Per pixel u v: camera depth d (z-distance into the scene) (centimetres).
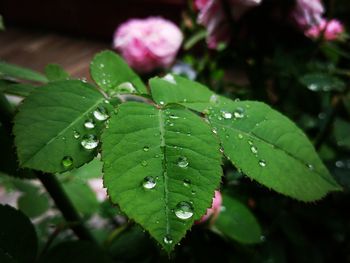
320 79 33
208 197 12
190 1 51
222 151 14
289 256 40
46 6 164
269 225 38
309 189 15
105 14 151
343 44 44
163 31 51
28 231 18
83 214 30
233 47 35
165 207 12
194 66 53
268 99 35
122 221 46
